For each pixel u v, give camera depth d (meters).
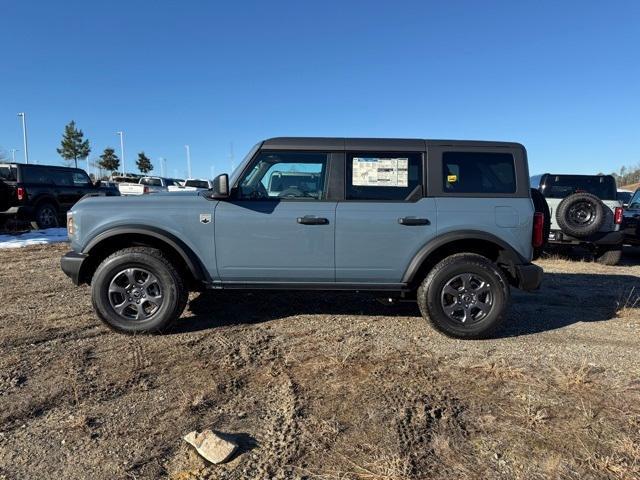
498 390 3.32
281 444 2.63
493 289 4.30
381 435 2.73
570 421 2.91
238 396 3.21
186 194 4.64
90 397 3.18
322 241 4.34
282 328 4.63
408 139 4.50
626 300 5.90
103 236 4.29
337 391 3.28
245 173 4.42
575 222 8.73
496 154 4.46
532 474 2.40
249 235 4.34
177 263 4.53
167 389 3.30
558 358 3.93
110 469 2.42
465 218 4.34
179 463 2.47
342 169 4.40
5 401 3.10
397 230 4.32
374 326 4.75
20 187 12.21
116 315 4.33
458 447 2.62
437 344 4.25
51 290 6.05
